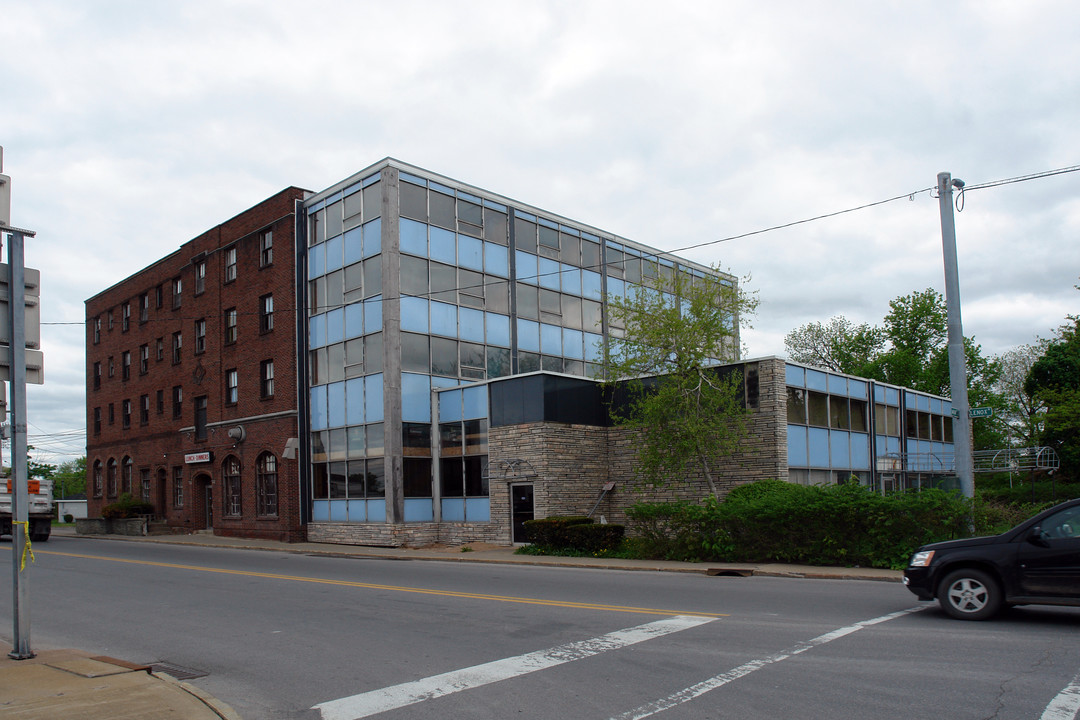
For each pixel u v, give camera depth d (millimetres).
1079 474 39125
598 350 33125
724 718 6578
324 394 31000
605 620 11219
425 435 29062
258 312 33688
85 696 7574
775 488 21625
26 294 8969
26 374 9016
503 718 6824
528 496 26141
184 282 39094
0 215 8586
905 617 10930
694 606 12297
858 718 6461
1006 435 57719
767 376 24734
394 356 28203
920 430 34406
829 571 16797
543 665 8617
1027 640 9211
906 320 54031
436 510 28906
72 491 100625
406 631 10898
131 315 44312
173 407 39688
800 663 8305
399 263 28766
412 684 8055
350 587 15953
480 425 27844
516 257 33094
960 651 8680
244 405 34062
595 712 6883
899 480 31969
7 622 12672
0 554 25469
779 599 12938
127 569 20672
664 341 23922
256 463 33125
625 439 27312
